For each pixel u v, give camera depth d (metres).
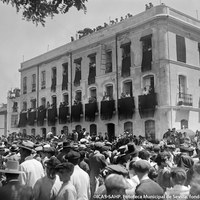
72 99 34.53
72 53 35.22
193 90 27.94
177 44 26.98
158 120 25.34
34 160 6.19
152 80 26.62
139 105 26.83
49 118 36.91
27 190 4.36
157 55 26.17
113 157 7.89
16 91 47.34
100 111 30.33
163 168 6.55
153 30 26.64
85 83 33.03
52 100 37.66
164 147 10.87
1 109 49.75
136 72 27.83
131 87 28.42
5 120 48.53
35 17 4.23
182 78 27.33
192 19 28.75
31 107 41.31
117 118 28.89
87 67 32.97
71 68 35.06
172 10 26.88
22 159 7.13
